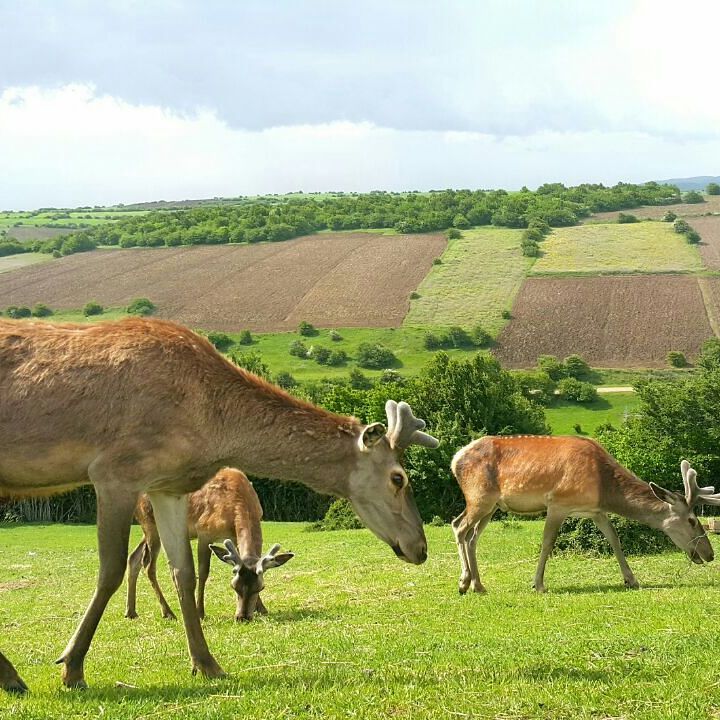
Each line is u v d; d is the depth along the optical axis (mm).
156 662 8984
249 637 10945
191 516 13898
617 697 6535
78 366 7555
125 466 7500
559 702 6434
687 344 90562
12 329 7805
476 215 144375
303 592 16500
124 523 7500
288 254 130000
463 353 92062
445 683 7074
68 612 15586
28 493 7750
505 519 33594
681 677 7031
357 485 8336
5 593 19656
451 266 119562
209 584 18562
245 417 7996
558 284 109000
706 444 43094
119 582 7500
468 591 15172
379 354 90688
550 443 15523
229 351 94625
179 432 7680
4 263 132000
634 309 99625
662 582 15609
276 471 8219
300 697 6820
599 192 160250
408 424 8383
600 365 87625
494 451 15656
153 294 112562
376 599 14906
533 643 8828
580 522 19953
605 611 11625
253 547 13555
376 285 114062
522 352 91938
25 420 7438
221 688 7297
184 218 151750
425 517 40281
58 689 7367
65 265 128750
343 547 25641
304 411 8258
